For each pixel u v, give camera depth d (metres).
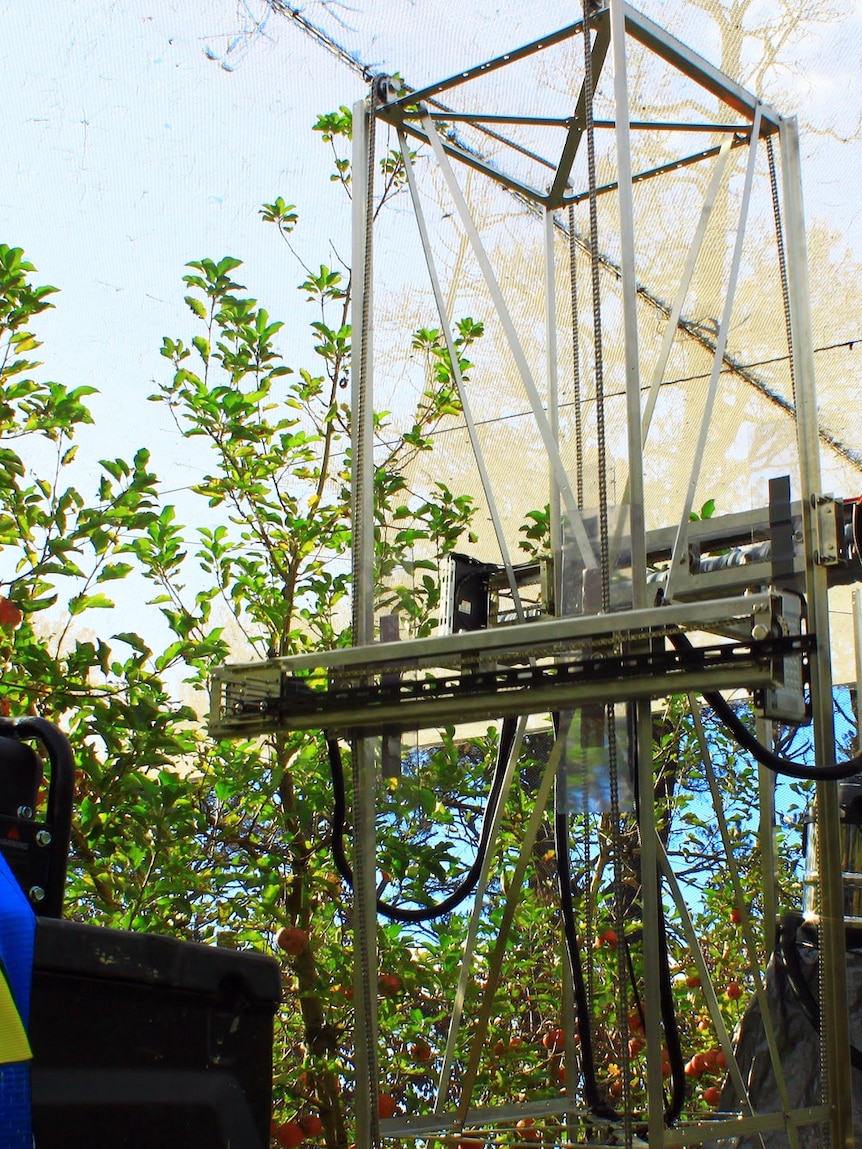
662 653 2.21
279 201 4.02
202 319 3.90
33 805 1.35
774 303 4.42
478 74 2.83
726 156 2.96
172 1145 1.19
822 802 2.54
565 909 3.14
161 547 3.68
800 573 2.72
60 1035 1.13
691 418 4.54
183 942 1.24
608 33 2.67
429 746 3.78
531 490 4.65
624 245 2.37
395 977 3.49
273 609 3.77
